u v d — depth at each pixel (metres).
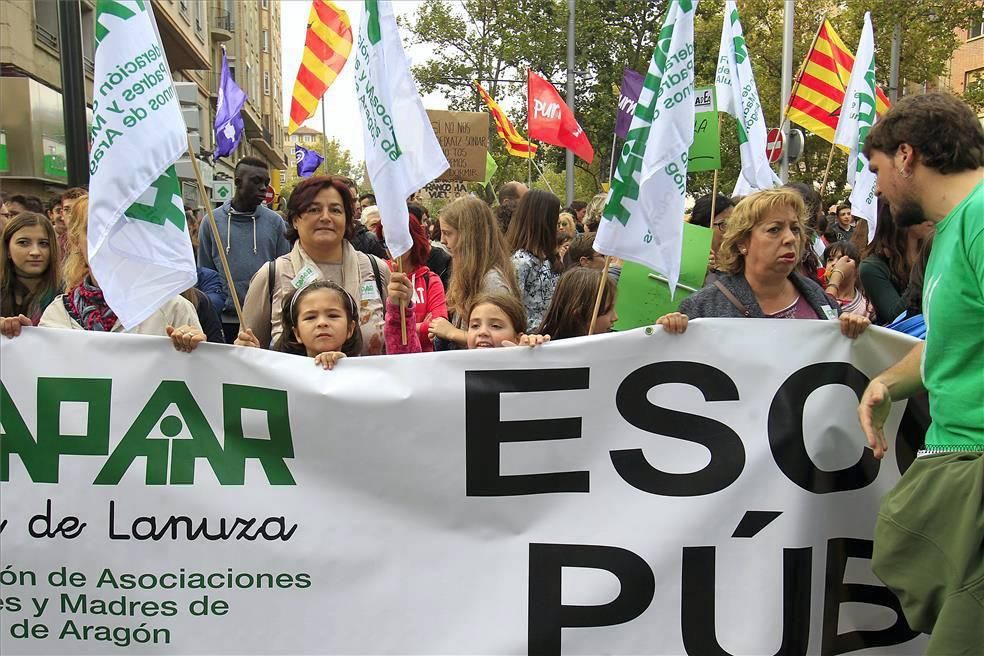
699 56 20.11
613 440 3.03
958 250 2.39
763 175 5.59
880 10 18.05
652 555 2.97
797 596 3.00
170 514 2.93
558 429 3.02
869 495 3.07
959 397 2.45
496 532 2.99
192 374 2.96
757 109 5.57
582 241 5.54
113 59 2.76
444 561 2.96
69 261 3.66
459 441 2.99
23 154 14.59
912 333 3.53
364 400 2.97
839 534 3.05
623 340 3.03
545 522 2.99
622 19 23.16
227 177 31.00
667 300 3.63
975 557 2.38
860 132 5.68
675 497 3.01
